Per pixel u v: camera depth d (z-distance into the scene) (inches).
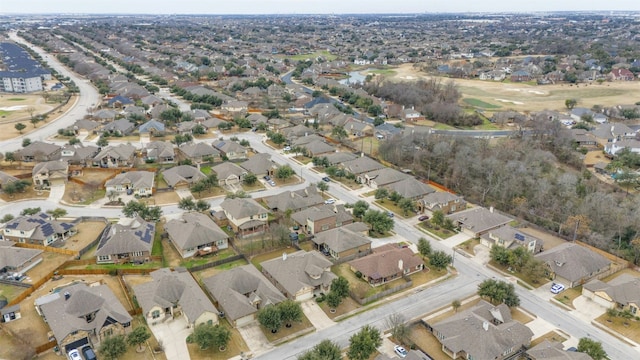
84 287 2967.5
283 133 6998.0
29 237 3737.7
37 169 4968.0
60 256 3617.1
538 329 2935.5
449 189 5172.2
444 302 3206.2
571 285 3388.3
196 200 4709.6
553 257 3560.5
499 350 2598.4
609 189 5019.7
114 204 4596.5
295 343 2768.2
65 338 2591.0
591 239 4010.8
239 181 5221.5
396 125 7514.8
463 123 7785.4
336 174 5393.7
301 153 6254.9
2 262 3341.5
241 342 2760.8
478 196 4965.6
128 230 3688.5
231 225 4143.7
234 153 5940.0
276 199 4507.9
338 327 2923.2
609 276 3585.1
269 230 4020.7
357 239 3799.2
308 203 4471.0
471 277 3538.4
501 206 4756.4
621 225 4111.7
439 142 5871.1
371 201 4859.7
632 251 3833.7
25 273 3376.0
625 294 3105.3
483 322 2738.7
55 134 6796.3
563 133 6496.1
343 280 3097.9
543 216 4503.0
